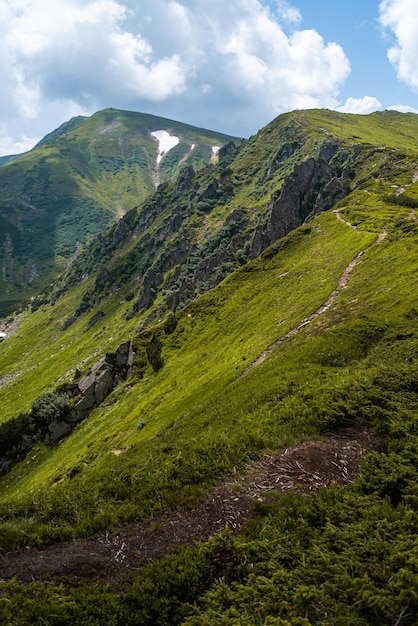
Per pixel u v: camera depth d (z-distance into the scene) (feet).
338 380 79.92
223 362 212.43
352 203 371.35
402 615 27.27
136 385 266.16
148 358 279.69
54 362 539.29
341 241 283.59
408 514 38.58
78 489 48.88
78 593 32.48
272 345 189.47
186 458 54.49
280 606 30.07
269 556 36.14
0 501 46.93
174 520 42.86
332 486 45.75
